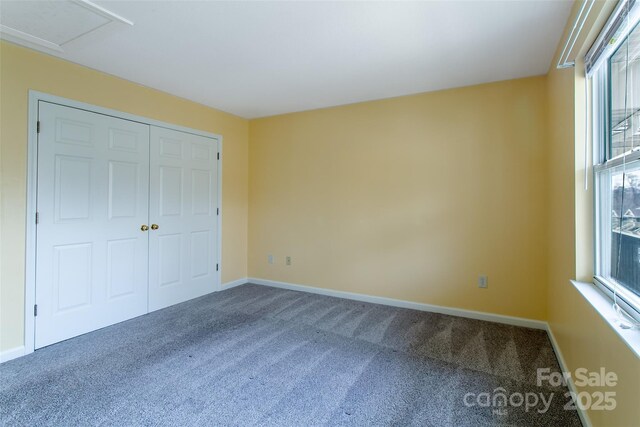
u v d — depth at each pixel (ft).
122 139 9.86
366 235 11.98
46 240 8.18
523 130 9.55
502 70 9.04
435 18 6.53
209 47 7.82
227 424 5.30
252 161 14.66
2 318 7.45
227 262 13.83
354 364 7.29
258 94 11.22
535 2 5.99
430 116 10.81
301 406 5.78
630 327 4.07
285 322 9.90
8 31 7.01
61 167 8.46
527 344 8.29
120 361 7.40
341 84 10.22
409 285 11.20
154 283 10.91
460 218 10.39
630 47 4.50
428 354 7.77
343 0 5.97
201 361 7.41
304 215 13.34
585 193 5.95
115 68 9.05
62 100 8.45
